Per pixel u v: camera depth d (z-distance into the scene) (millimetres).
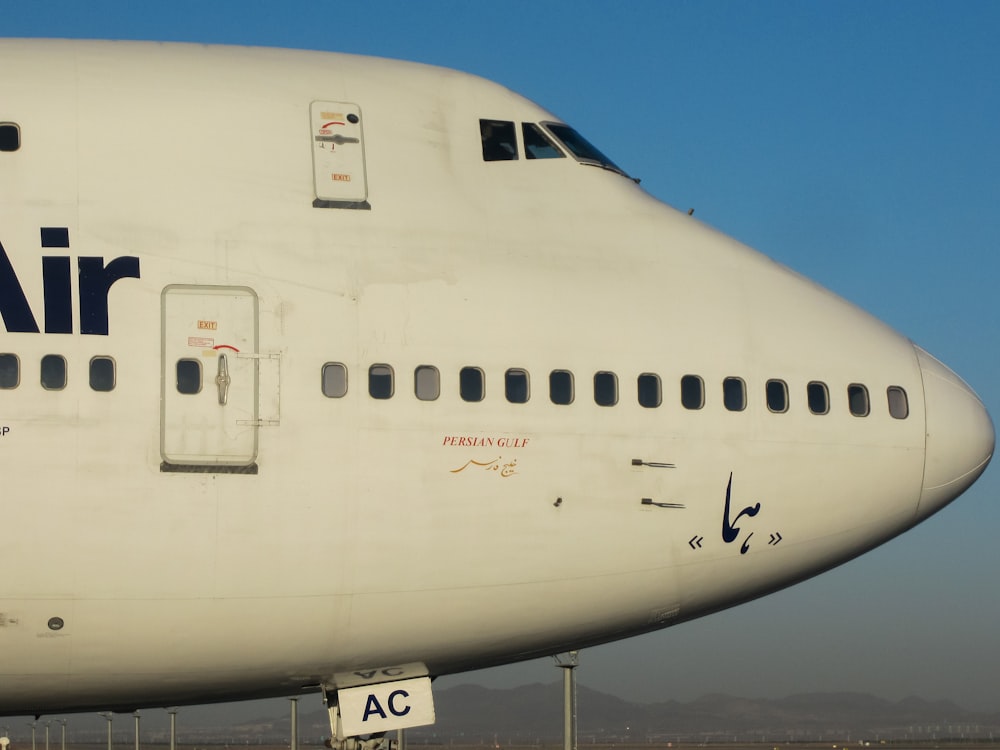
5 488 42531
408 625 46812
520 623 48250
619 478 47781
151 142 47156
